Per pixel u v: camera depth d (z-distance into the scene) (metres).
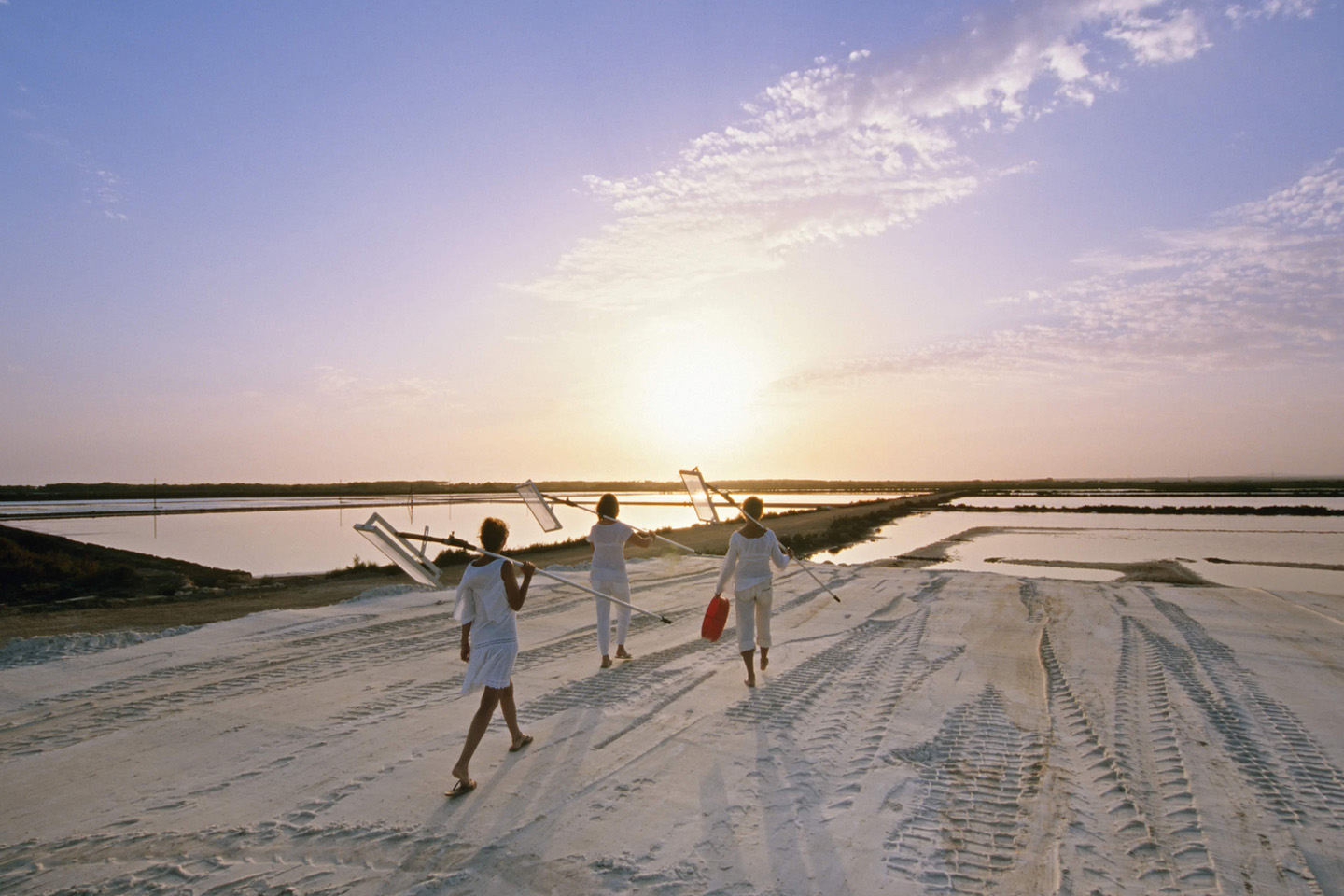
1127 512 56.88
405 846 4.15
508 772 5.17
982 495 104.81
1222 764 5.29
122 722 6.20
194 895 3.66
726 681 7.40
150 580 18.58
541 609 11.54
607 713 6.41
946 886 3.73
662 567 16.61
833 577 14.59
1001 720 6.24
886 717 6.31
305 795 4.81
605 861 3.97
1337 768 5.23
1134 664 8.04
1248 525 43.16
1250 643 8.99
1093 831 4.33
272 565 26.64
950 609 11.19
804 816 4.50
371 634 9.63
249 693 7.02
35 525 52.38
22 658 8.28
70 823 4.43
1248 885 3.76
